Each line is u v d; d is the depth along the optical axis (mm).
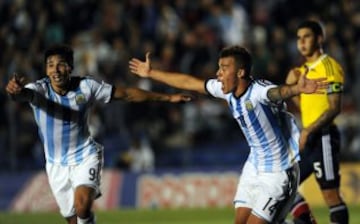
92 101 27172
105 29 59281
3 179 51375
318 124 29172
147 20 60969
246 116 25016
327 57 30484
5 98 53594
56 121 26984
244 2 64562
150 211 48188
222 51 24938
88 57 56906
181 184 51625
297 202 29875
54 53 26344
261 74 57688
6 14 60969
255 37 61469
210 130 55562
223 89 25234
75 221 28062
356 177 51312
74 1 62281
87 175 27047
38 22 60344
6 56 56906
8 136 53281
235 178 51719
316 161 30625
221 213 46156
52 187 27688
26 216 46531
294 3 65188
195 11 61906
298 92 23562
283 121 25328
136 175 51906
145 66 28078
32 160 53344
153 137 54438
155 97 27422
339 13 64625
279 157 25344
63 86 26656
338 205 30891
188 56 57906
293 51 61000
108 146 53500
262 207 25125
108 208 50469
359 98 57125
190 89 27500
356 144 54344
